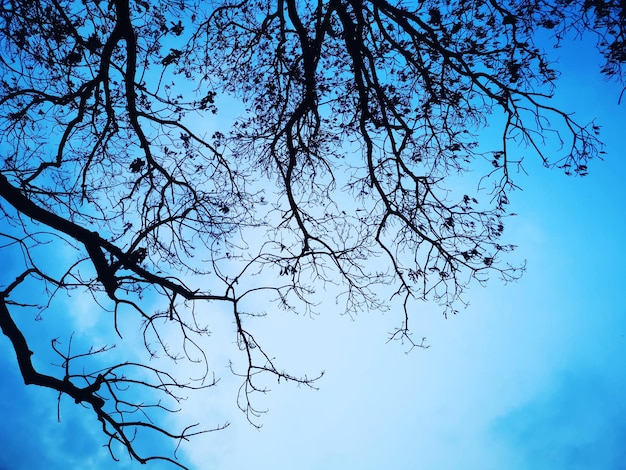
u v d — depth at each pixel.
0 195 5.37
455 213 8.21
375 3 7.57
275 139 8.23
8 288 5.25
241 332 6.86
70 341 5.50
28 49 6.36
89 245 5.82
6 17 5.97
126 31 6.20
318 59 8.12
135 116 7.18
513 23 7.07
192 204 7.48
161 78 7.24
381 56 8.80
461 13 7.62
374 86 7.92
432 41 8.00
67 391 5.21
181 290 6.32
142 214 7.71
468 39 7.84
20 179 6.34
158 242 7.40
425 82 8.23
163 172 7.50
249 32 8.50
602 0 6.28
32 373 5.09
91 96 7.05
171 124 7.49
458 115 8.47
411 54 8.05
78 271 6.03
